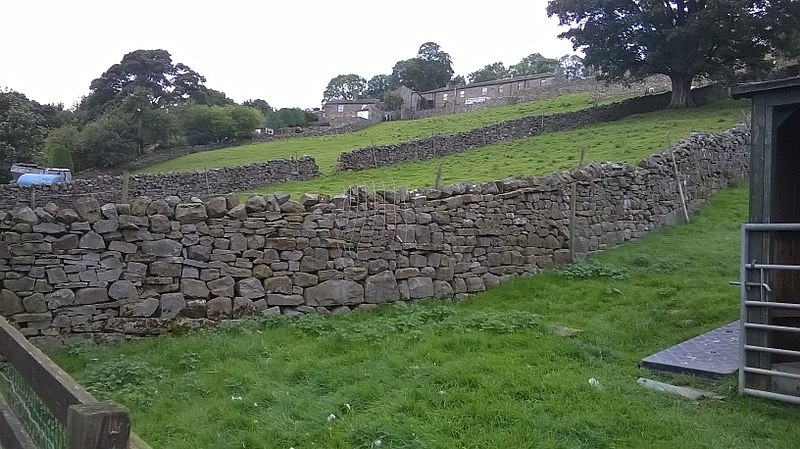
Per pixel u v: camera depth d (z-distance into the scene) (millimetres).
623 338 7746
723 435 4949
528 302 9891
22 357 3322
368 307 9555
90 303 8055
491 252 11164
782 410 5449
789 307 5613
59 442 2576
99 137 42812
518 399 5598
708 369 6238
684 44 35344
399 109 72688
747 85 6148
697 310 8820
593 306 9383
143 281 8336
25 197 22172
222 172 25547
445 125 45969
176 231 8539
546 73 83312
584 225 13047
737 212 16203
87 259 8078
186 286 8523
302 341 7770
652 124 29906
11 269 7707
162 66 75375
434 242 10383
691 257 12375
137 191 23969
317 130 53438
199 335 8148
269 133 55625
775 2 33969
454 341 7258
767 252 5941
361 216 9734
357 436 4832
